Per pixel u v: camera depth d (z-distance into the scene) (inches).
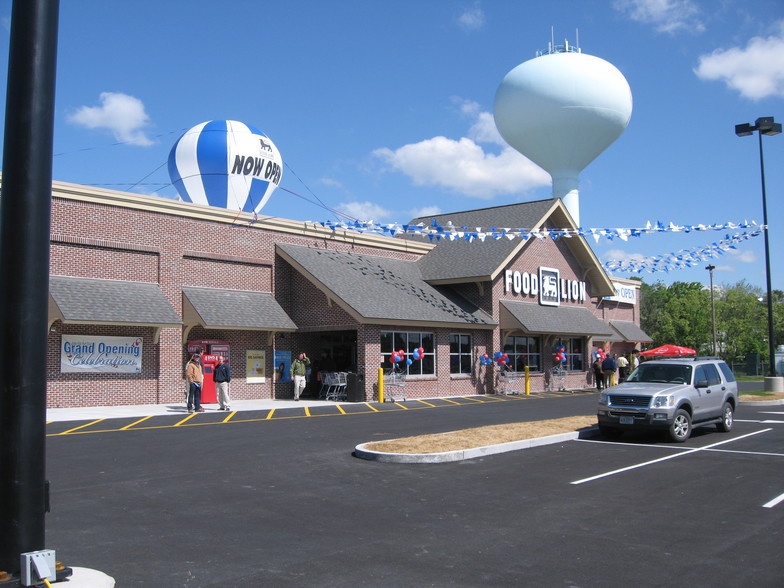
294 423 743.1
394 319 1043.9
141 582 248.7
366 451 516.7
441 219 1487.5
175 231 970.7
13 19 234.8
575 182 1802.4
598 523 334.3
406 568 265.6
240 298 1030.4
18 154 230.4
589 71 1723.7
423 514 351.6
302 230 1135.6
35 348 230.2
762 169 1187.3
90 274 880.3
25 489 226.5
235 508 362.6
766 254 1223.5
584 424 697.0
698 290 3302.2
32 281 230.2
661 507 368.2
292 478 443.5
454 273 1252.5
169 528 322.3
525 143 1795.0
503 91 1796.3
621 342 1921.8
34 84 232.8
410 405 989.8
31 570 222.5
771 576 257.3
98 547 291.1
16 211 229.1
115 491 401.4
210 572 259.9
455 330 1210.0
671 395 616.1
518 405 998.4
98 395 880.3
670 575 258.4
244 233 1056.2
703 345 2674.7
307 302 1095.6
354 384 1021.8
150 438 617.9
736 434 678.5
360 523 333.1
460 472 468.1
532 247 1381.6
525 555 282.7
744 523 335.0
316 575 257.3
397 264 1275.8
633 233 964.0
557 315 1396.4
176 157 1402.6
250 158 1386.6
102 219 893.8
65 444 579.2
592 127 1727.4
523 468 483.8
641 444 605.9
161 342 942.4
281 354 1094.4
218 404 966.4
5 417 225.6
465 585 247.1
